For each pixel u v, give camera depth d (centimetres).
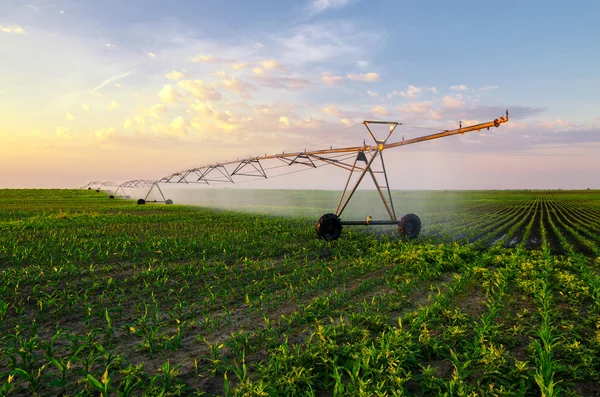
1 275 1056
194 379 514
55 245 1580
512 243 1936
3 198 7150
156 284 971
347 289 972
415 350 568
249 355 587
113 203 6012
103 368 540
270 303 848
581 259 1364
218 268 1163
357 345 573
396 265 1238
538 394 479
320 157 2089
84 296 859
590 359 547
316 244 1666
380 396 431
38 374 495
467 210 4731
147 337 605
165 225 2577
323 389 492
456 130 1472
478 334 623
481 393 466
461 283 967
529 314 780
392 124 1808
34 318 743
